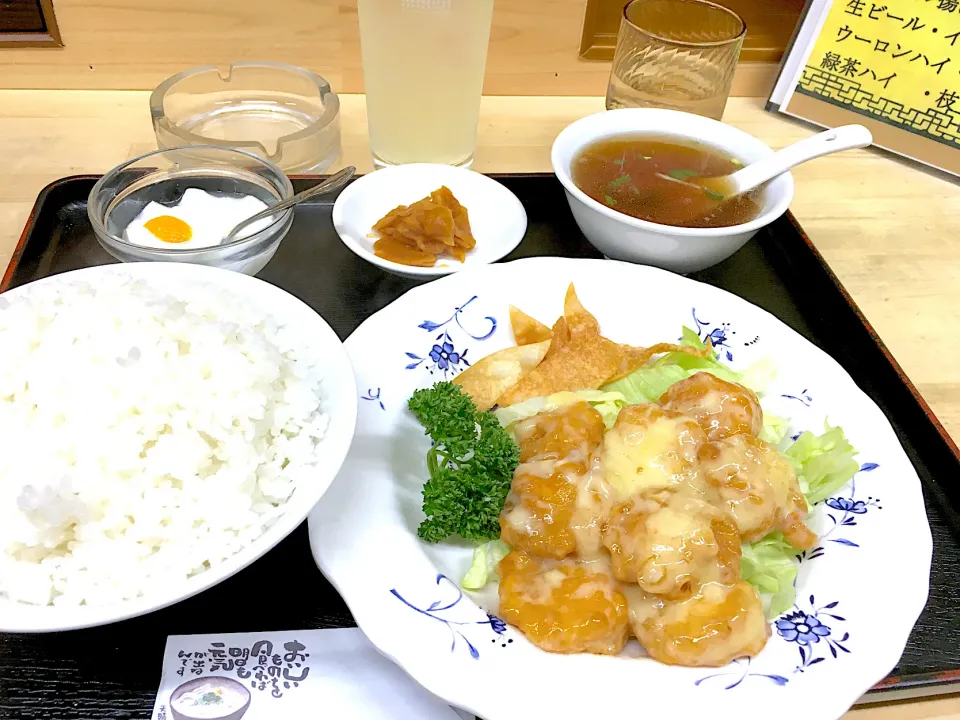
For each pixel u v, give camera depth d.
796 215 0.46
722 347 0.35
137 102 0.50
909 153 0.50
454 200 0.40
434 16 0.39
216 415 0.25
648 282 0.36
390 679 0.25
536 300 0.35
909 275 0.42
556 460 0.28
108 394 0.25
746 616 0.25
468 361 0.33
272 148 0.46
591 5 0.50
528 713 0.22
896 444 0.30
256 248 0.35
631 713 0.23
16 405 0.24
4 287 0.35
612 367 0.33
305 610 0.26
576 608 0.25
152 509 0.24
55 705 0.24
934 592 0.28
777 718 0.23
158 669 0.25
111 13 0.48
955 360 0.38
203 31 0.49
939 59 0.47
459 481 0.27
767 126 0.53
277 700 0.24
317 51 0.51
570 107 0.54
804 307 0.39
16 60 0.49
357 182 0.41
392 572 0.25
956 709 0.26
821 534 0.28
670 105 0.47
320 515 0.26
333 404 0.26
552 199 0.44
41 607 0.21
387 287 0.38
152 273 0.29
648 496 0.27
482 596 0.27
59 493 0.23
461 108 0.43
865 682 0.23
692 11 0.49
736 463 0.27
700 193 0.38
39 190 0.42
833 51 0.50
